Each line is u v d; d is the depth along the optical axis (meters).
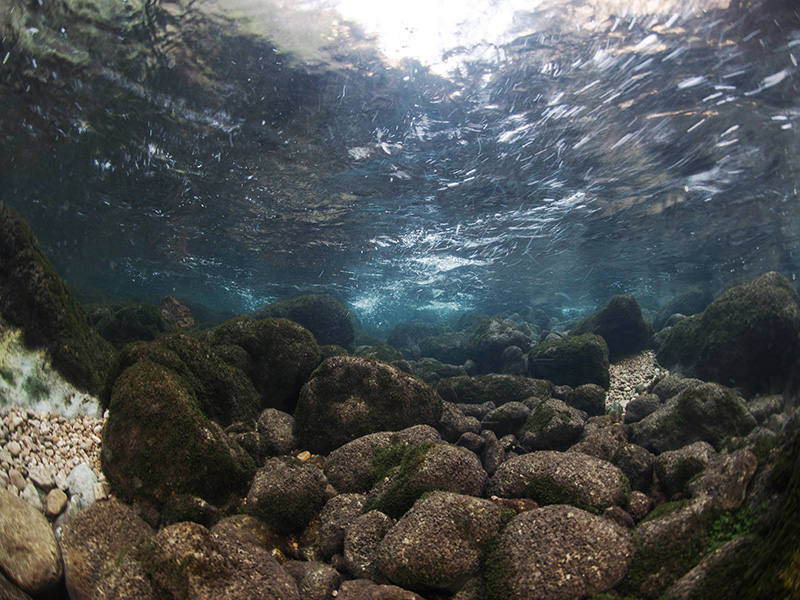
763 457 0.84
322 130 2.08
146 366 1.13
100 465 1.06
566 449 1.39
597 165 2.37
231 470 1.07
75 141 2.35
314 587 0.80
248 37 1.62
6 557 0.75
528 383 1.99
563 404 1.49
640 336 2.58
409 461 1.06
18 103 2.07
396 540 0.84
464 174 2.46
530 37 1.61
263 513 1.01
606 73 1.74
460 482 1.01
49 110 2.10
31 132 2.30
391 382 1.45
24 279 1.18
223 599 0.72
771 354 1.83
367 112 1.95
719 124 2.02
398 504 0.99
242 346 1.63
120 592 0.74
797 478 0.60
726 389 1.32
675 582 0.72
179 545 0.76
